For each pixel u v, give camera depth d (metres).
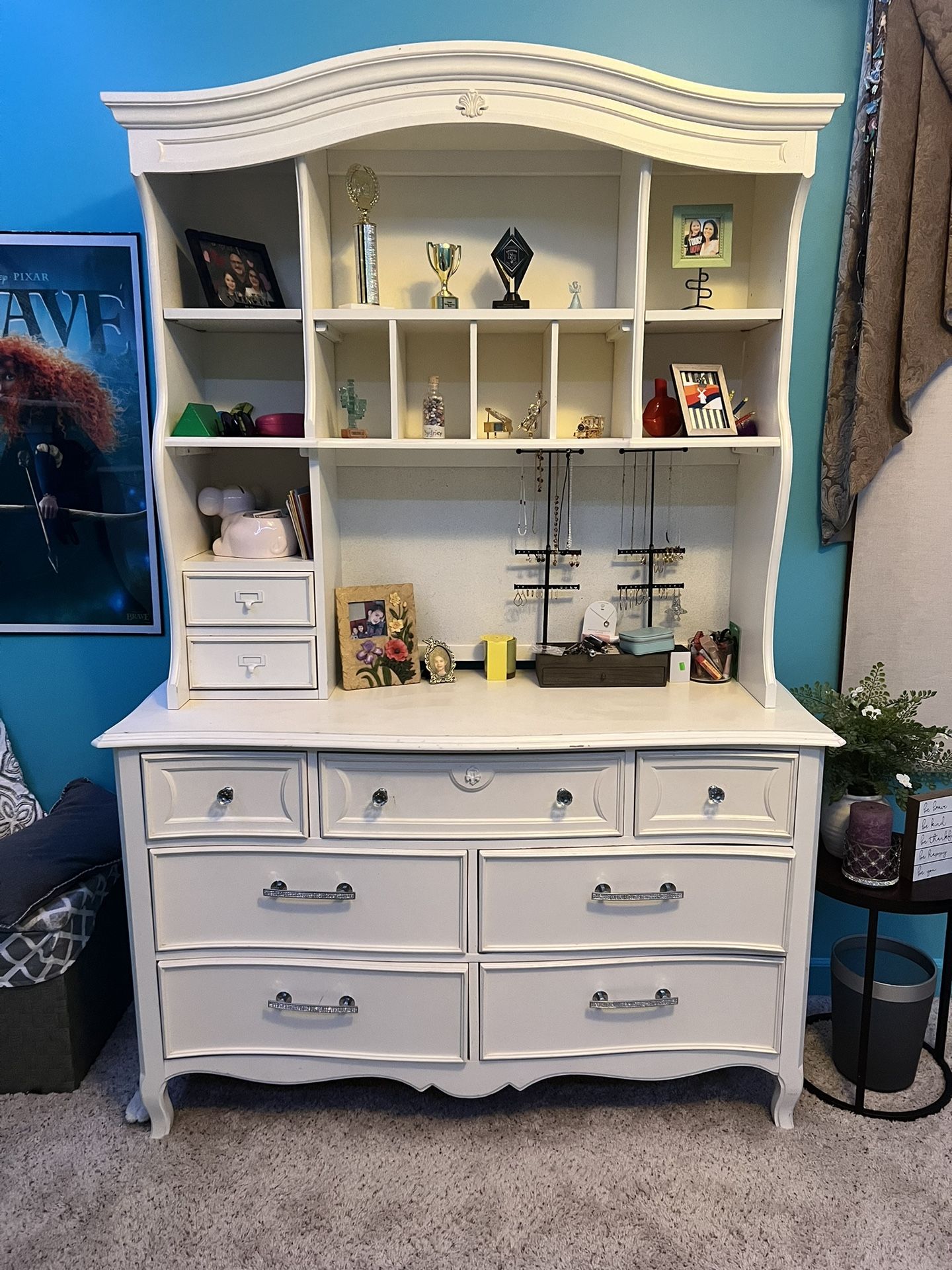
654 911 1.95
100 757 2.50
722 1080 2.18
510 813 1.91
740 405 2.18
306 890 1.93
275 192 2.13
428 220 2.15
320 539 2.04
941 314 2.15
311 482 2.02
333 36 2.12
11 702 2.46
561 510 2.29
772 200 1.99
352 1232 1.74
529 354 2.23
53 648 2.43
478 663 2.37
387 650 2.20
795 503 2.35
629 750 1.88
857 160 2.12
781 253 1.94
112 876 2.30
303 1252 1.69
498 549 2.30
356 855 1.91
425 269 2.18
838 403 2.24
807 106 1.79
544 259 2.17
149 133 1.82
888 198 2.08
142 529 2.37
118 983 2.38
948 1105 2.10
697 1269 1.66
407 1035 1.98
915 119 2.05
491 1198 1.82
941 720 2.38
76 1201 1.81
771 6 2.10
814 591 2.39
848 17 2.11
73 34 2.12
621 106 1.79
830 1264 1.67
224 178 2.12
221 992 1.97
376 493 2.27
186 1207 1.79
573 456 2.25
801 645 2.42
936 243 2.10
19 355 2.28
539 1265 1.67
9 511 2.36
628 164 2.01
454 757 1.87
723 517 2.30
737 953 1.97
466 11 2.10
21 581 2.39
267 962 1.95
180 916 1.94
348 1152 1.94
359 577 2.30
